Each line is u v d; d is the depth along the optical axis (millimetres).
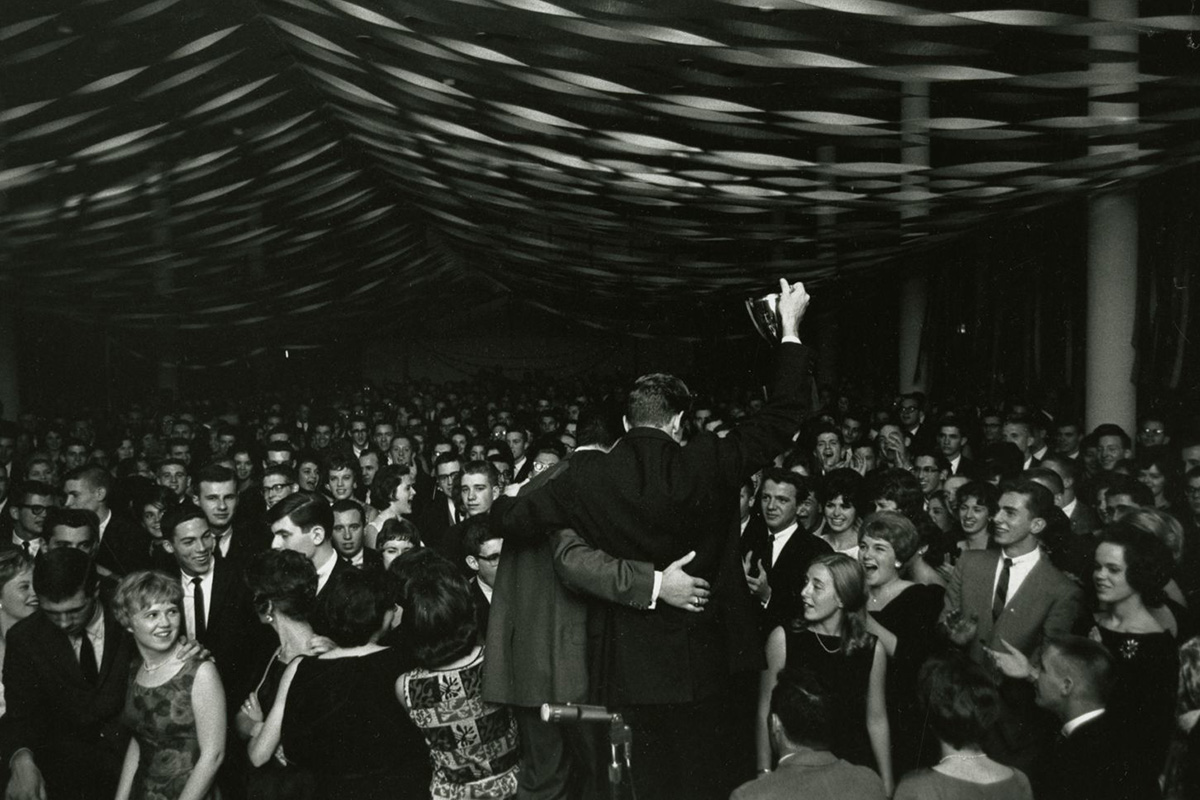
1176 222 9391
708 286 16188
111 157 9422
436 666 3453
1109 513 5625
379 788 3533
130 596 3492
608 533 3303
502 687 3412
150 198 10930
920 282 15203
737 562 3492
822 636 3908
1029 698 3678
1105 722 3129
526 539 3504
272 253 14172
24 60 7824
